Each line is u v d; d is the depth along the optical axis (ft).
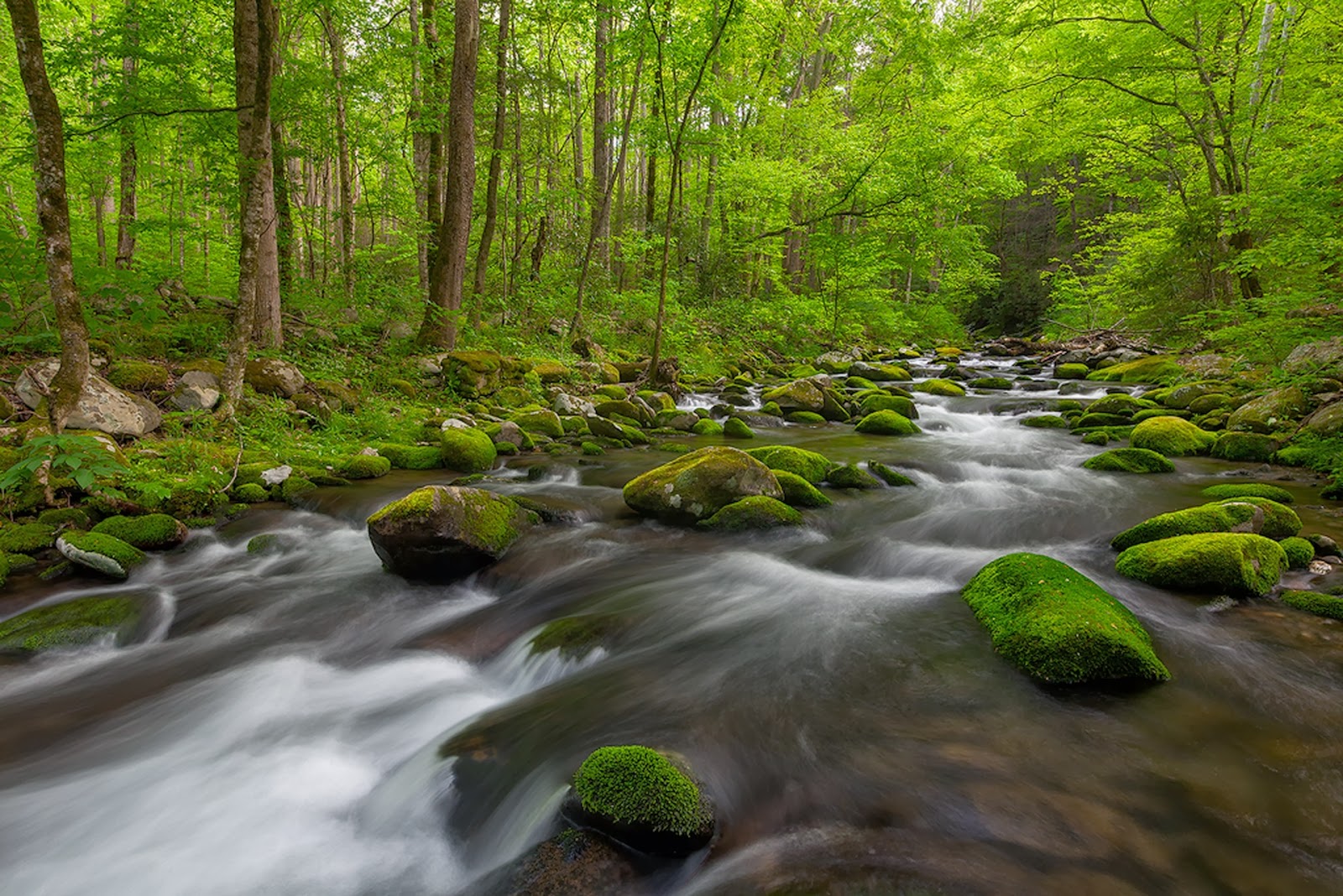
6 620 14.62
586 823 8.11
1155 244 61.21
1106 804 8.25
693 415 38.86
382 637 15.16
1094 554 17.39
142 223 35.32
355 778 10.49
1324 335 31.81
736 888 7.28
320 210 62.49
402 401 34.42
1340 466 22.95
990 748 9.44
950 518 20.92
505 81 49.98
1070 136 58.39
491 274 65.46
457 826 9.11
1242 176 46.83
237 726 11.84
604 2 44.47
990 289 113.29
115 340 29.14
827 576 17.12
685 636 13.71
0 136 42.24
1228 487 21.61
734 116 71.26
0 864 8.70
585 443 31.81
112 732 11.60
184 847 9.03
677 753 9.45
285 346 35.91
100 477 19.54
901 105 70.79
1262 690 10.64
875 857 7.55
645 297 59.26
